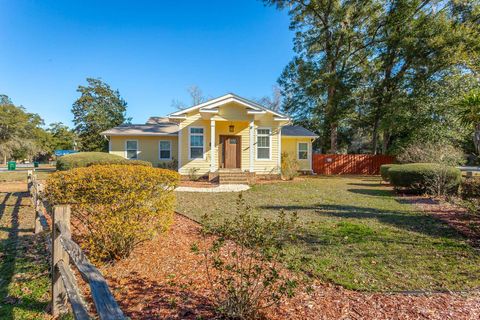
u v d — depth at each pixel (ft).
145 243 15.78
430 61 63.62
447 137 59.93
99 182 11.81
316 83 77.41
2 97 149.18
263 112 50.08
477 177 35.32
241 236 10.98
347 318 8.84
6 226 19.98
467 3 62.03
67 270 8.38
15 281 11.43
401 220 22.30
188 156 51.80
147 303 9.52
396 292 10.80
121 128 60.75
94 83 108.37
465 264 13.66
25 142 139.23
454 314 9.13
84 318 5.77
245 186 42.91
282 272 12.48
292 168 54.49
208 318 8.63
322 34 77.92
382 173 46.21
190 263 13.23
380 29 74.33
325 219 22.59
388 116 67.72
